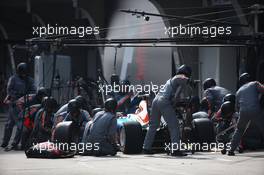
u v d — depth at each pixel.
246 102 32.25
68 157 32.84
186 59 58.41
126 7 62.59
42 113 36.41
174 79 33.22
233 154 32.97
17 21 79.19
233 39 36.66
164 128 35.03
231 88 57.56
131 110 38.78
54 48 36.91
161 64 59.03
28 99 37.81
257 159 31.12
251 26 49.47
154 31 59.19
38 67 52.41
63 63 54.62
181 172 26.52
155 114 33.38
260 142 36.22
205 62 58.62
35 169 27.86
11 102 39.06
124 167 28.36
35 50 36.84
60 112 35.59
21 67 39.38
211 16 57.78
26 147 36.47
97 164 29.59
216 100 37.50
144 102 36.09
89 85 42.97
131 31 61.84
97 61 75.00
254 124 33.25
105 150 33.56
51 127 36.31
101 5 66.19
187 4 58.06
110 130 33.69
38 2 72.06
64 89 53.34
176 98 33.09
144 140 34.84
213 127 35.41
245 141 36.09
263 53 40.09
